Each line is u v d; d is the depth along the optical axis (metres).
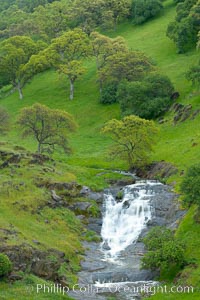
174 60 109.00
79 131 93.81
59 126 72.25
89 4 141.25
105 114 97.25
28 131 73.25
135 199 57.78
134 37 131.38
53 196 55.03
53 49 111.19
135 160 69.81
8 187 53.12
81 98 106.62
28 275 37.72
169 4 145.25
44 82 120.38
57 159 77.38
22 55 112.56
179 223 49.88
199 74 86.69
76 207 56.00
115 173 67.12
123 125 69.19
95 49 110.44
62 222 51.62
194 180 46.59
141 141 68.81
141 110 88.12
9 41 121.38
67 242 47.72
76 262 44.88
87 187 60.19
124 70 101.56
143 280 41.38
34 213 50.50
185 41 111.12
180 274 39.72
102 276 41.97
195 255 41.88
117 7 140.62
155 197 57.44
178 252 40.81
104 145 84.69
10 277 36.28
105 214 56.56
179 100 88.94
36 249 40.91
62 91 112.31
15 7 194.75
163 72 103.00
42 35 137.88
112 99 100.50
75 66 104.81
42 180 57.41
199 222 47.12
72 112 101.19
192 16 110.81
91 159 76.75
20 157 63.03
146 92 89.44
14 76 113.50
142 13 140.25
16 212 49.00
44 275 39.16
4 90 123.50
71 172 65.38
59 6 155.12
